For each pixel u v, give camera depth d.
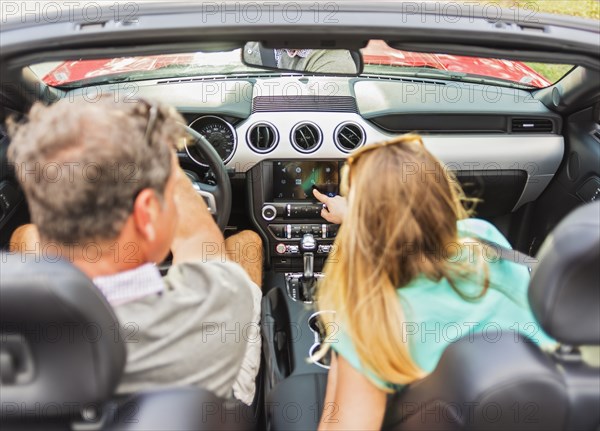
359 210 1.05
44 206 0.87
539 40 1.34
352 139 2.43
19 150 0.87
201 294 1.11
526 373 0.92
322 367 1.77
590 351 1.00
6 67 1.36
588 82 2.09
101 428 0.90
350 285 1.05
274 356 1.92
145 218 0.94
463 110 2.42
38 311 0.77
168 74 2.50
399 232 1.02
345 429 1.11
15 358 0.82
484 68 2.57
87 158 0.85
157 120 0.96
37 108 0.91
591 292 0.88
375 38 1.34
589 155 2.28
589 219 0.87
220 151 2.43
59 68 2.33
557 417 0.95
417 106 2.42
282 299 2.28
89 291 0.79
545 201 2.58
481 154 2.44
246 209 2.59
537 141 2.42
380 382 1.09
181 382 1.08
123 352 0.85
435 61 2.56
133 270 1.00
